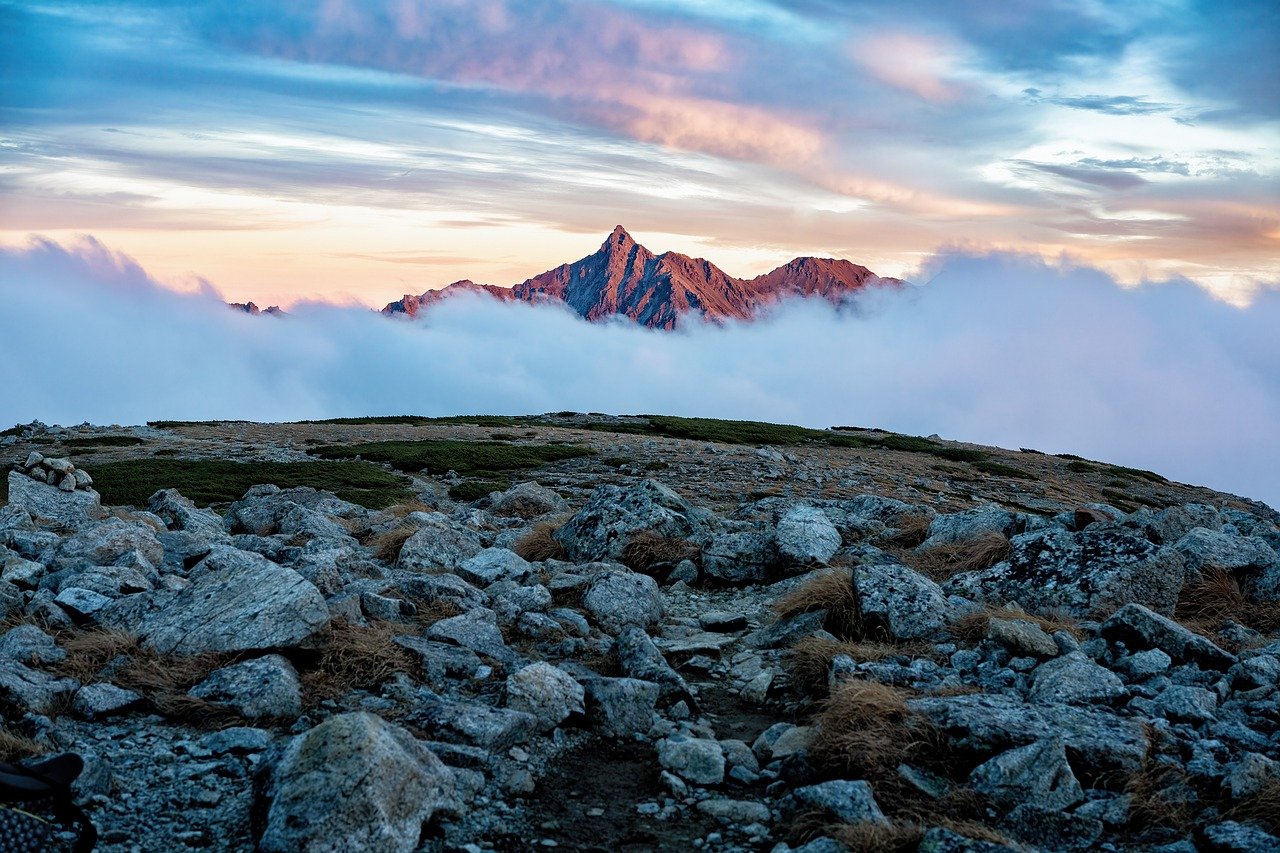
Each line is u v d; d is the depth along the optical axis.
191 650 8.31
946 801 6.42
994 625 9.61
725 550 14.56
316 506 23.56
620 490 16.77
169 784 6.26
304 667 8.58
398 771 5.59
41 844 4.43
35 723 6.55
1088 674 8.35
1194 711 7.66
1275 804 5.95
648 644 9.75
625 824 6.47
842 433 81.12
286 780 5.40
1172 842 5.85
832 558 14.40
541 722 7.93
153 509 18.73
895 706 7.48
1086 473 65.12
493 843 5.97
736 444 65.88
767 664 10.41
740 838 6.28
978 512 15.88
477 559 13.84
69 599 9.34
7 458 52.59
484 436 64.62
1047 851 5.73
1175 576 11.23
